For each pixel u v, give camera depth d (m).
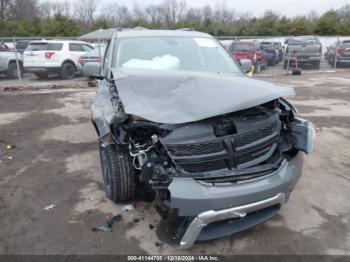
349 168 4.95
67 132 6.82
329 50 22.12
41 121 7.80
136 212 3.67
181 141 2.80
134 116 2.97
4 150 5.74
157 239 3.23
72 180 4.50
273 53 21.67
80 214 3.66
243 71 4.60
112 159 3.47
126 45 4.68
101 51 14.70
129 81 3.41
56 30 40.84
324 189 4.27
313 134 3.19
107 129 3.37
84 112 8.74
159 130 2.91
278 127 3.22
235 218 3.05
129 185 3.56
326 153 5.55
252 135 3.00
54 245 3.16
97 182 4.43
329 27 44.59
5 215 3.66
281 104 3.48
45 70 14.63
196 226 2.76
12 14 55.78
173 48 4.65
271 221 3.55
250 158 3.01
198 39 4.95
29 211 3.74
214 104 2.84
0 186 4.35
